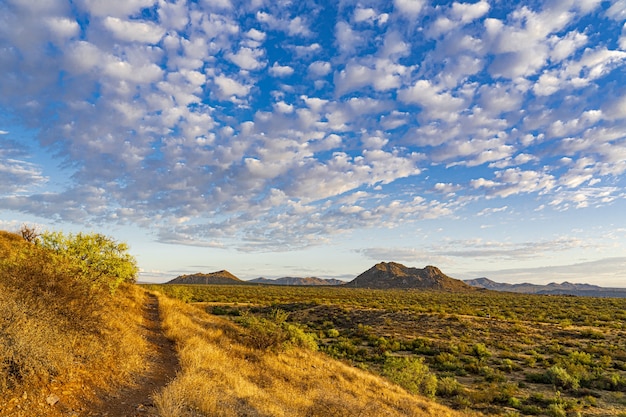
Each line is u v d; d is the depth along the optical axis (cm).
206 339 1773
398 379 2389
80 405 680
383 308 6091
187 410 782
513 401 2150
